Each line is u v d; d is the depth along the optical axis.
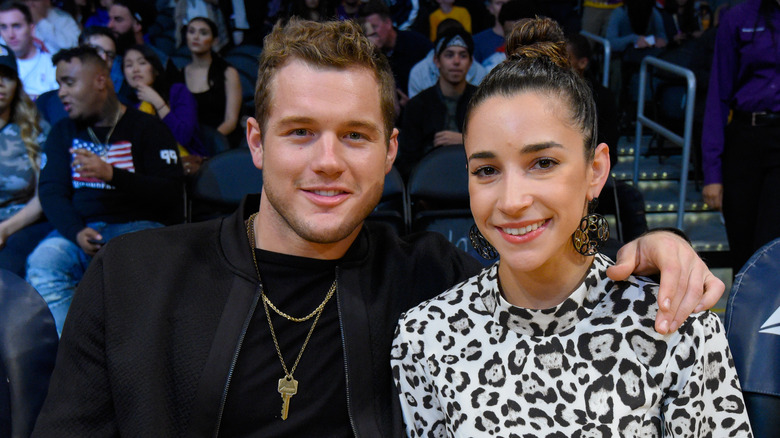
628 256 1.21
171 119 3.67
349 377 1.39
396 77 4.14
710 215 4.39
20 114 3.13
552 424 1.18
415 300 1.50
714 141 3.06
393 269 1.51
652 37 5.31
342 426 1.40
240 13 4.78
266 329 1.41
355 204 1.37
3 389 1.47
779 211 2.93
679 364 1.14
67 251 2.84
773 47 2.85
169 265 1.42
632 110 5.32
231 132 3.98
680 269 1.14
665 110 4.73
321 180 1.33
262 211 1.45
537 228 1.14
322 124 1.32
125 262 1.41
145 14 4.41
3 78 3.05
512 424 1.20
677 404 1.14
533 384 1.19
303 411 1.38
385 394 1.42
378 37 4.30
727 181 3.04
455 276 1.53
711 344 1.15
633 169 4.79
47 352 1.52
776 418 1.33
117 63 3.99
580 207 1.15
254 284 1.41
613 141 3.46
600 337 1.18
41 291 2.79
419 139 3.64
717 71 3.01
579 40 3.44
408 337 1.30
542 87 1.11
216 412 1.35
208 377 1.35
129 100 3.75
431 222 2.79
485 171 1.16
